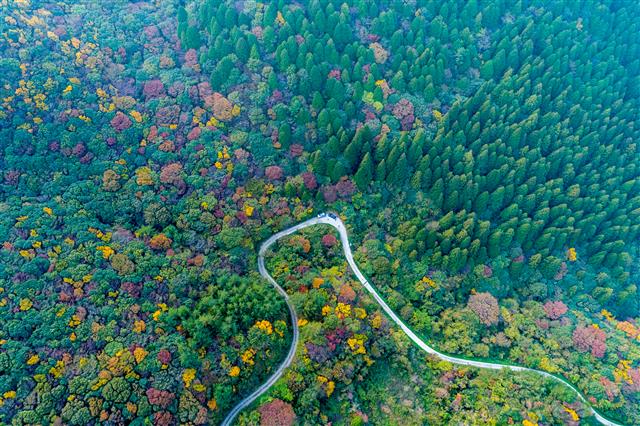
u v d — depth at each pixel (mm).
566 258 123938
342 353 99250
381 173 121062
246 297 97938
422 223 117938
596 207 125562
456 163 121688
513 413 98812
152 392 82250
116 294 92875
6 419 74500
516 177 124375
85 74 118062
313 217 121500
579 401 102125
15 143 104500
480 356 109062
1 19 113250
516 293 122062
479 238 116750
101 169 109375
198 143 117562
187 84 123250
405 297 114875
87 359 83125
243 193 116562
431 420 100438
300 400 93312
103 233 102125
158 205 109250
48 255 93375
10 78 108250
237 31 126188
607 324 118438
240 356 92625
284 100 124438
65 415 76625
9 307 84438
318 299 102562
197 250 108062
